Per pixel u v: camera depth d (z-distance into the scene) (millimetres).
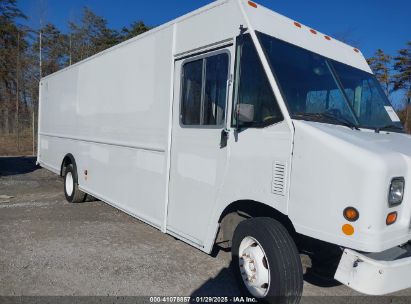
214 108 4004
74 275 4238
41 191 9562
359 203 2711
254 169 3482
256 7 3838
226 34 3852
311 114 3434
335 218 2844
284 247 3230
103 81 6480
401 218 2902
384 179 2682
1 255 4766
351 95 4082
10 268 4363
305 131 3064
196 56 4270
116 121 6000
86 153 7168
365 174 2686
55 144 8977
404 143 3479
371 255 2881
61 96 8562
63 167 8398
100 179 6562
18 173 12953
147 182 5133
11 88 30734
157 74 4941
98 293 3828
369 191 2676
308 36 4188
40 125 10328
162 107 4809
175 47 4609
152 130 5020
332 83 3928
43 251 4961
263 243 3332
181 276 4312
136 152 5418
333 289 4113
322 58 4066
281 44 3742
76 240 5469
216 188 3930
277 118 3297
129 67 5656
